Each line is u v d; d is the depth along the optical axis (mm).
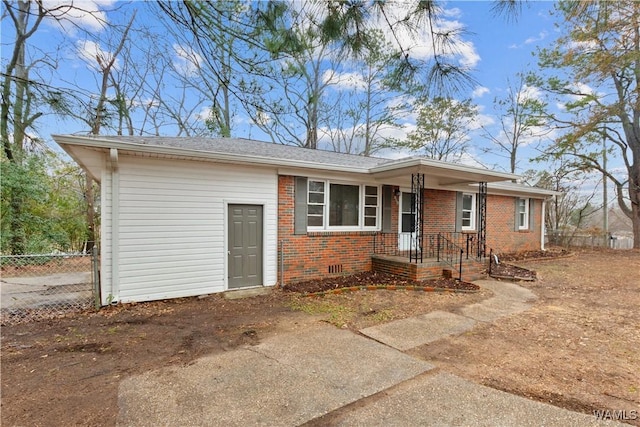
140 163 6098
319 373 3371
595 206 21234
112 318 5266
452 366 3580
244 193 7199
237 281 7160
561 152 17188
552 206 21594
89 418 2570
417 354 3916
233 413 2646
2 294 6570
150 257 6203
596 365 3621
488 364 3639
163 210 6324
